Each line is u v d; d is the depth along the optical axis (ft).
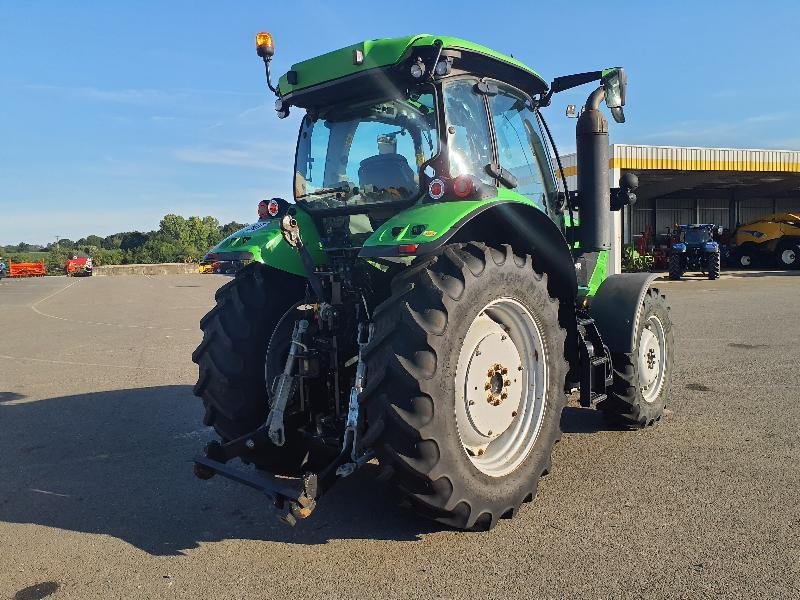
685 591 8.50
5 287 97.45
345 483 12.96
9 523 11.63
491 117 12.45
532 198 14.26
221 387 12.57
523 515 11.11
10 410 20.02
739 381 20.83
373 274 11.55
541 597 8.46
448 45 11.02
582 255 15.11
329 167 12.87
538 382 11.62
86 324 43.37
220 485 13.34
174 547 10.48
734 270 84.99
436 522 10.96
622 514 11.02
